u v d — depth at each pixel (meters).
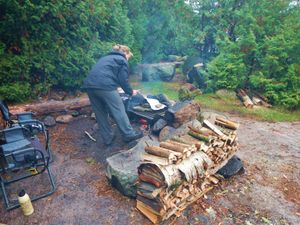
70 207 2.55
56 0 5.03
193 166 2.37
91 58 6.05
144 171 2.33
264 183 3.07
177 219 2.40
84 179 3.04
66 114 4.90
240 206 2.63
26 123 3.27
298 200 2.78
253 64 7.28
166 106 4.22
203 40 9.33
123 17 7.17
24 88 5.19
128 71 3.46
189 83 8.45
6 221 2.35
